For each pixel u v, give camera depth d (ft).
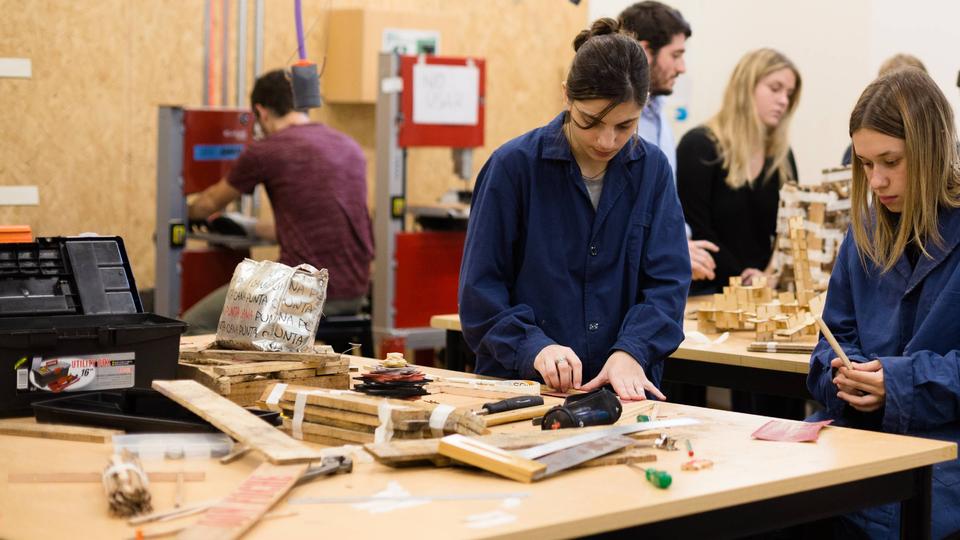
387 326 15.80
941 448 6.33
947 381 7.40
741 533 5.52
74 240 7.86
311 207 14.96
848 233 8.54
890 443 6.39
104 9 17.58
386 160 15.83
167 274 15.06
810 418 8.33
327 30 19.31
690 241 13.11
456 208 17.08
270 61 19.06
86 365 6.84
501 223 8.06
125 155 17.98
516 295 8.17
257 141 15.08
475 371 8.34
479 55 21.34
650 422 6.48
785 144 14.05
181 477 5.33
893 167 7.81
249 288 7.40
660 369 8.21
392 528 4.66
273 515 4.82
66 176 17.47
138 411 6.52
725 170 13.78
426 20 19.45
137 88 17.98
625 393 7.31
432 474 5.53
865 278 8.32
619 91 7.20
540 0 21.99
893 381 7.47
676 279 8.02
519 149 8.05
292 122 15.19
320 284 7.43
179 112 14.93
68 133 17.44
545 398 7.29
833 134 19.44
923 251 7.86
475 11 21.21
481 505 5.00
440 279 16.16
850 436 6.55
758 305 10.48
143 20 17.93
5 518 4.82
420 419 6.07
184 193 15.07
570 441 5.87
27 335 6.63
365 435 6.09
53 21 17.19
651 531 5.21
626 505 5.02
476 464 5.50
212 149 15.21
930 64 17.90
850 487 6.00
